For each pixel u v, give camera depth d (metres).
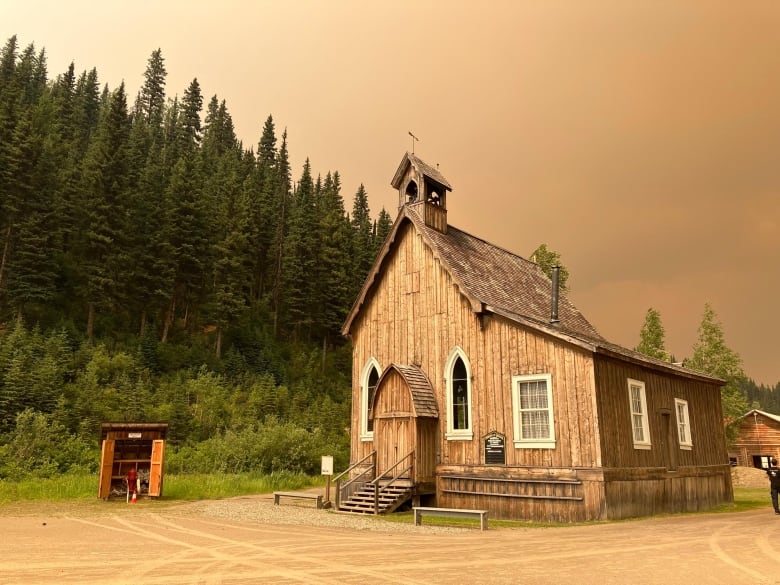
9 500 21.50
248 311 63.56
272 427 38.69
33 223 47.06
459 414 22.41
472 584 8.28
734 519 18.81
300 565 9.73
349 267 75.50
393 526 16.56
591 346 18.89
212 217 63.25
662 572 9.33
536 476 19.50
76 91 103.56
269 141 117.06
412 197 26.53
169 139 102.62
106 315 50.62
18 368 34.34
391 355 24.66
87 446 32.25
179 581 8.28
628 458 20.05
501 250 30.34
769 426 55.84
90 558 10.21
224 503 22.02
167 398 41.19
